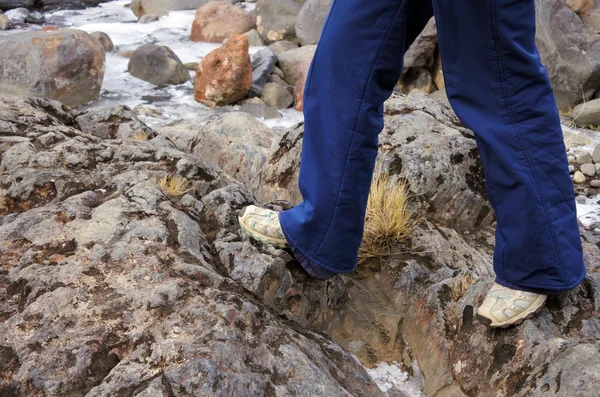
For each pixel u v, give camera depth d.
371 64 1.95
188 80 8.62
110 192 2.67
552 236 1.97
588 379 1.82
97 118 3.67
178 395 1.79
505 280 2.10
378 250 2.71
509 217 1.99
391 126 3.24
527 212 1.95
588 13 7.91
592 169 5.70
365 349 2.44
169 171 2.92
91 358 1.91
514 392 1.97
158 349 1.90
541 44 7.39
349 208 2.08
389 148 3.12
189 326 1.99
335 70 1.99
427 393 2.24
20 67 7.63
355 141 2.01
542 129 1.92
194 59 9.32
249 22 10.23
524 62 1.86
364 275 2.66
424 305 2.41
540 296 2.09
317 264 2.18
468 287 2.38
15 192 2.66
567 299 2.22
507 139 1.92
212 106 7.81
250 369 1.93
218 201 2.71
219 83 7.70
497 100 1.91
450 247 2.81
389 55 1.96
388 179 3.01
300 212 2.18
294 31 9.86
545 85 1.91
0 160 2.83
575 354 1.91
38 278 2.16
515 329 2.12
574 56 7.25
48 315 2.02
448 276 2.53
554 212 1.96
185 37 10.34
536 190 1.93
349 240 2.14
